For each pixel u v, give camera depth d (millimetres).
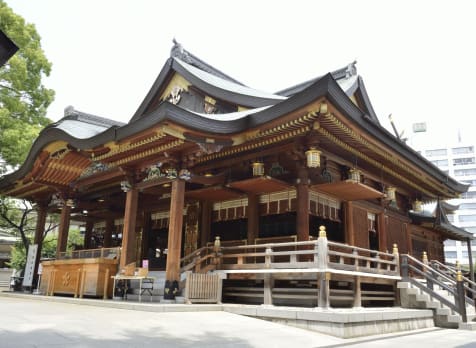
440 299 15133
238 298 15398
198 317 11320
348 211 18016
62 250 21094
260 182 15398
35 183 21594
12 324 8773
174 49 20750
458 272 14930
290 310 11328
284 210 16328
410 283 16203
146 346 7395
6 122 23719
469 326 14000
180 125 13125
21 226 27406
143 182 16781
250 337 9070
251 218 17094
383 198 20266
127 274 15031
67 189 21859
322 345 8883
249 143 15633
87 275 16984
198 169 18219
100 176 20125
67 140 17609
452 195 23719
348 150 16078
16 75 24359
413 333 12430
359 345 9320
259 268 13422
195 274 13648
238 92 17281
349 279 13453
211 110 18594
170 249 14250
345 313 10445
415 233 25828
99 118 24734
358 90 20625
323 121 13492
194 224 19516
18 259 36594
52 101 27062
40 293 20453
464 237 30562
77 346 6930
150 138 14406
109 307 13422
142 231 22672
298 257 15008
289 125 13797
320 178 16344
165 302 13609
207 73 21000
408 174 19969
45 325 8828
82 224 34500
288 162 16125
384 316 12008
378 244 19953
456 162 94500
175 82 20094
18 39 24906
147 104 21109
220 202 18875
